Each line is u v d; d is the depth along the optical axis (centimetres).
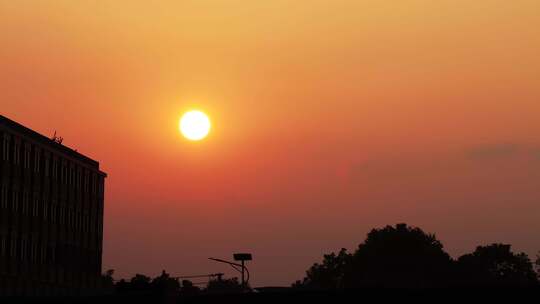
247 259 10850
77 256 13788
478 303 5575
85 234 14225
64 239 13300
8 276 11388
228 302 6266
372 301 5853
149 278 12950
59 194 13188
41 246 12462
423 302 5709
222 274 12775
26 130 12138
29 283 11988
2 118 11381
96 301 6775
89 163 14562
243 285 10756
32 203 12219
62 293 13125
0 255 11206
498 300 5531
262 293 6178
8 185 11488
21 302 6894
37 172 12431
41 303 6875
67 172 13575
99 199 15012
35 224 12281
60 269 13075
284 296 6094
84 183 14312
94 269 14588
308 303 6006
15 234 11650
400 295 5778
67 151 13625
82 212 14125
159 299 6650
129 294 6762
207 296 6347
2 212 11300
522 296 5494
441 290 5691
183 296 6556
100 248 14962
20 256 11769
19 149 11862
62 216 13288
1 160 11281
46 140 12812
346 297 5922
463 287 5641
